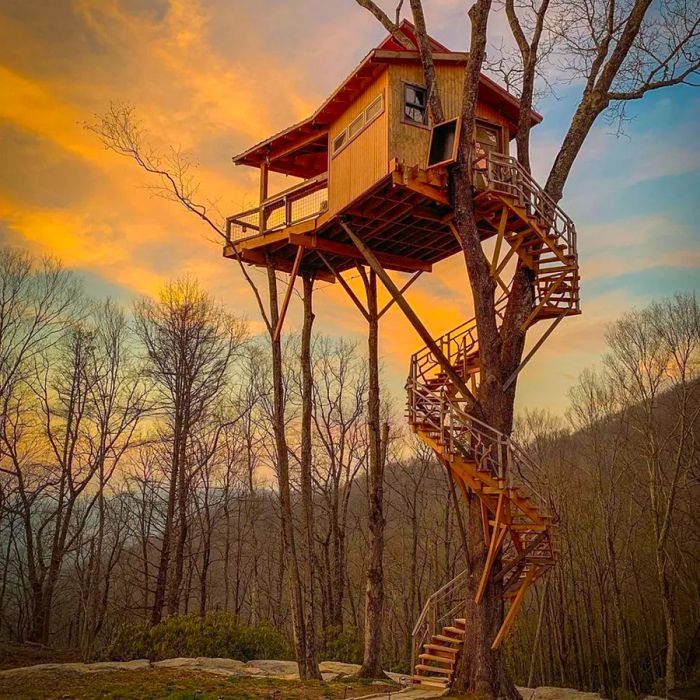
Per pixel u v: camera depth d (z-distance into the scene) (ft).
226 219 65.46
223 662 60.54
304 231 58.54
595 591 127.75
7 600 112.37
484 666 44.70
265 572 143.74
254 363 134.00
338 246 61.11
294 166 67.97
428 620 60.64
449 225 54.44
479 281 49.16
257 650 68.85
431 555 138.00
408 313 49.83
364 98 54.08
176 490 99.60
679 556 116.26
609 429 136.26
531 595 131.23
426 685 50.19
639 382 115.75
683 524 120.47
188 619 70.28
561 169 55.98
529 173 53.67
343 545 115.44
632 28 54.65
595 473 129.90
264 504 138.92
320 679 52.47
